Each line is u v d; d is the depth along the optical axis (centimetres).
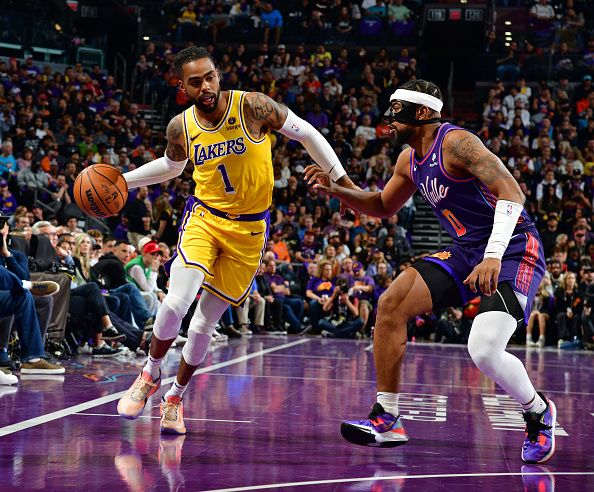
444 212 365
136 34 2258
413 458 347
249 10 2316
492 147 1877
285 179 1717
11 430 379
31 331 608
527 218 366
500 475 316
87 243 853
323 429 413
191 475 299
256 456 339
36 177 1447
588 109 2045
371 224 1564
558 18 2239
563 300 1303
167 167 415
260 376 655
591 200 1764
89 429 388
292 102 2059
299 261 1477
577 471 329
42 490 271
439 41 2252
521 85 2075
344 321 1312
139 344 806
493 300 346
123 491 272
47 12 2027
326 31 2298
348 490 283
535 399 345
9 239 682
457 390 603
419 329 1341
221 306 393
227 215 388
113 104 1908
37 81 1822
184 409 466
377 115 2020
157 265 977
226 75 2120
